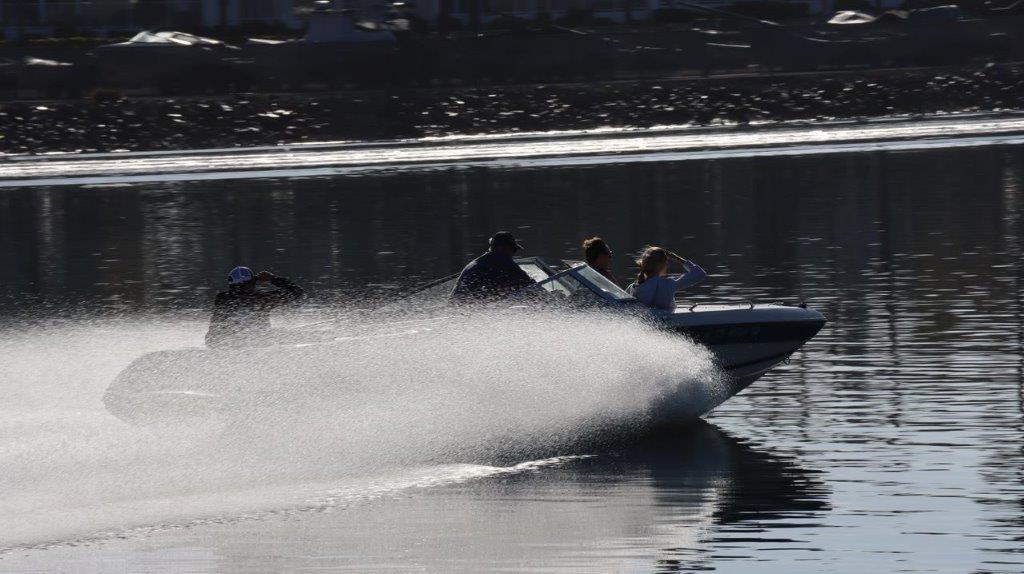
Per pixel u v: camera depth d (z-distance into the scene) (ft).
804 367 170.50
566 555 108.27
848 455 131.95
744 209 356.38
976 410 145.48
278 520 117.08
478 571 105.40
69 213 404.16
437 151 610.24
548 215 356.79
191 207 408.46
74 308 240.53
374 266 277.44
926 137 586.04
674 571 104.27
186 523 116.26
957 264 250.37
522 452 138.62
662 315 146.41
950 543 107.45
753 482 125.08
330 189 448.24
